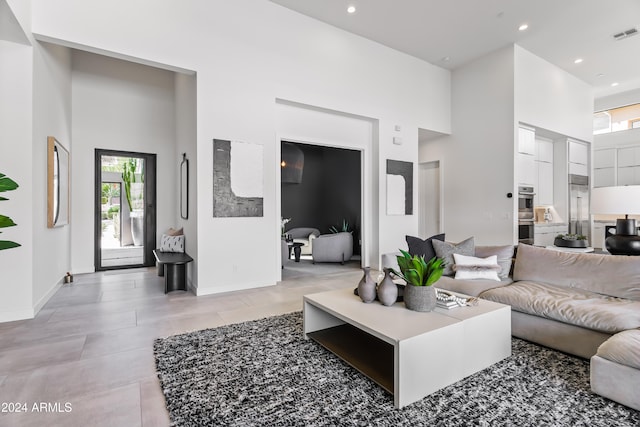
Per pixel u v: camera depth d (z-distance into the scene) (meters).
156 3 3.69
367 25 5.07
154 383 1.97
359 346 2.34
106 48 3.40
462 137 6.46
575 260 2.86
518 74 5.73
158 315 3.20
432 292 2.21
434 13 4.77
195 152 4.04
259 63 4.39
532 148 6.12
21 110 3.04
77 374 2.06
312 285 4.51
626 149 7.88
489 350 2.14
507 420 1.60
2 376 2.04
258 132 4.39
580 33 5.33
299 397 1.79
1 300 2.99
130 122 5.66
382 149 5.69
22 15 2.85
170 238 4.80
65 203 4.48
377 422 1.58
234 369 2.11
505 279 3.23
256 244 4.39
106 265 5.57
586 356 2.20
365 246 5.81
